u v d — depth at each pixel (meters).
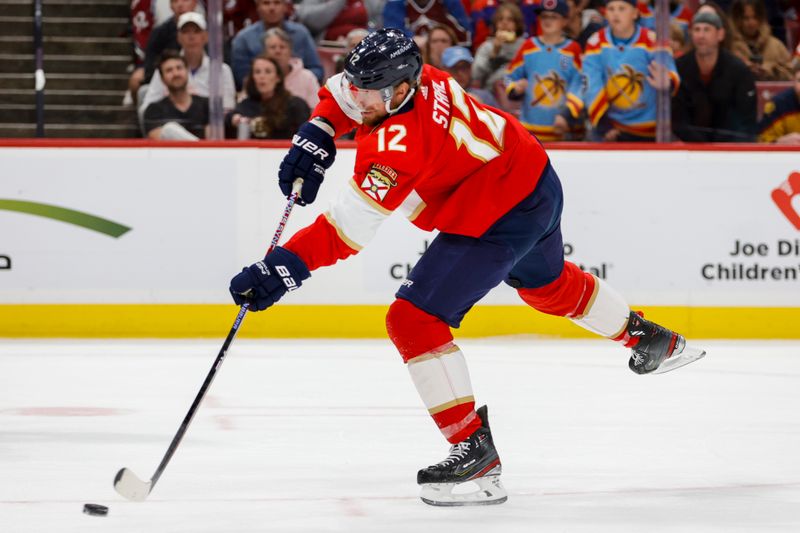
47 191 20.16
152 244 20.34
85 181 20.20
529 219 8.78
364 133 8.89
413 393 14.47
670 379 15.85
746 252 21.05
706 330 21.02
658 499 8.81
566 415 12.92
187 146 20.34
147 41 22.41
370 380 15.57
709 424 12.38
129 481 7.91
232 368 16.69
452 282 8.56
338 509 8.38
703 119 21.88
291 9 22.08
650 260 20.91
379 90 8.16
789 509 8.48
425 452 10.73
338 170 20.41
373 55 8.12
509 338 20.77
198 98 21.33
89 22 24.47
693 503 8.67
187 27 21.09
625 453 10.76
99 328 20.33
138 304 20.36
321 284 20.52
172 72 21.17
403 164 8.12
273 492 8.98
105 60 24.28
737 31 21.75
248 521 7.98
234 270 20.47
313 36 22.36
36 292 20.23
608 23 21.48
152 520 8.00
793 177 21.05
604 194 20.78
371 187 8.12
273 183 20.44
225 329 20.52
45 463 10.09
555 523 7.98
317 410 13.18
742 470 9.98
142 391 14.52
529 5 22.02
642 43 21.42
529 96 21.95
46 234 20.20
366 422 12.40
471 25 22.59
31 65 24.09
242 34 21.48
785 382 15.60
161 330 20.42
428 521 8.00
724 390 14.87
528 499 8.79
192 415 8.34
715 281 21.00
